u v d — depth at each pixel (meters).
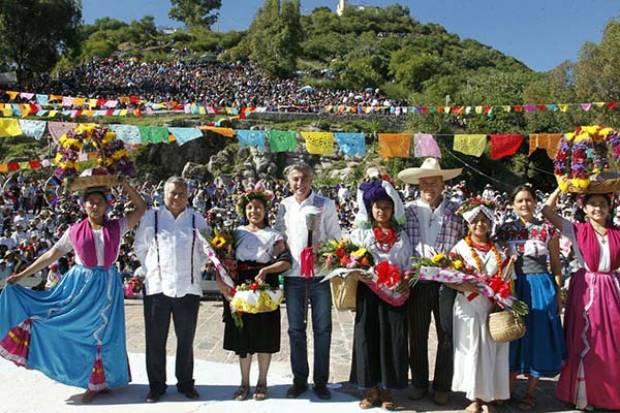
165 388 5.23
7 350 5.04
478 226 5.05
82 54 76.81
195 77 61.12
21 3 51.97
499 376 4.89
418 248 5.33
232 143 37.09
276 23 75.25
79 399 5.17
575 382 5.00
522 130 37.25
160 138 6.64
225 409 4.93
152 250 5.20
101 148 5.33
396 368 4.90
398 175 5.73
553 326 5.08
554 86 37.38
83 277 5.14
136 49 87.88
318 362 5.26
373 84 71.62
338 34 105.12
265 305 4.97
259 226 5.40
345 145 6.99
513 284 5.09
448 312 5.09
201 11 109.69
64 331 5.09
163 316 5.14
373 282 4.91
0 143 33.34
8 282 5.10
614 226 5.21
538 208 5.62
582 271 5.18
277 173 35.69
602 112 30.94
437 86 65.19
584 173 5.07
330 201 5.52
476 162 35.78
